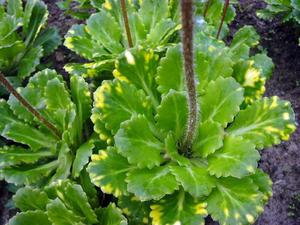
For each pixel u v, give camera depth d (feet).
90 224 0.63
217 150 0.62
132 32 0.80
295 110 0.86
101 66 0.75
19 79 0.84
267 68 0.81
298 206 0.75
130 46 0.76
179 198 0.60
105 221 0.62
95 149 0.69
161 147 0.63
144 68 0.66
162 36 0.76
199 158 0.65
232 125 0.65
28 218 0.61
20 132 0.70
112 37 0.79
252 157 0.57
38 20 0.89
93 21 0.79
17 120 0.73
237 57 0.81
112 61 0.73
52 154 0.72
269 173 0.79
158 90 0.66
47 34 0.91
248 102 0.67
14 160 0.68
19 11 0.90
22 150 0.70
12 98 0.72
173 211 0.59
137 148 0.60
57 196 0.62
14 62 0.88
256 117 0.64
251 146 0.58
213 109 0.64
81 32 0.81
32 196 0.61
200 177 0.59
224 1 0.86
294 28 0.97
